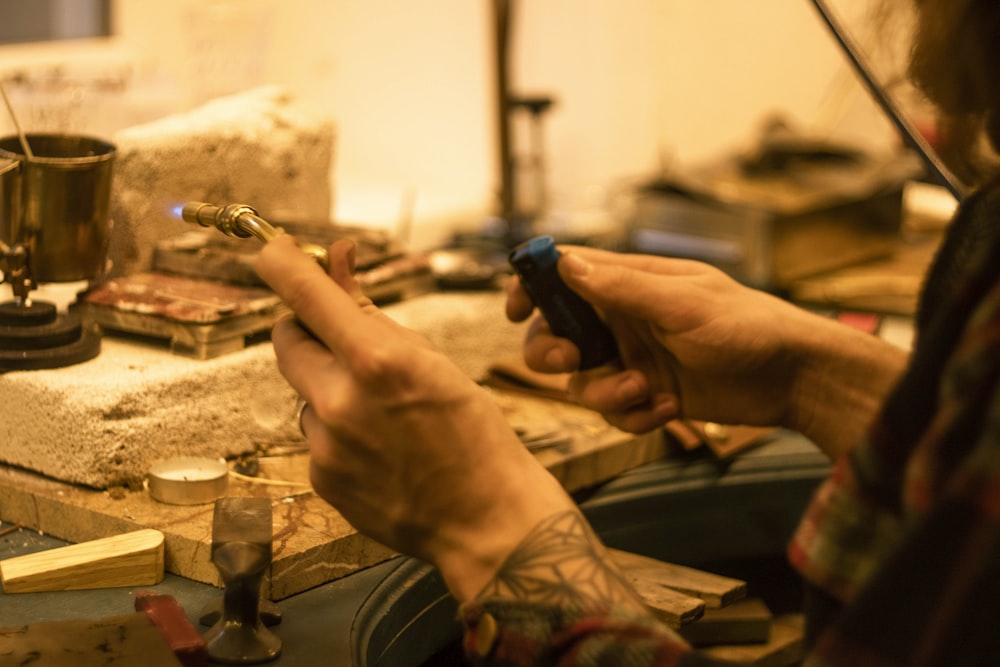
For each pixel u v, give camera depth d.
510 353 1.36
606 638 0.52
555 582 0.54
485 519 0.57
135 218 1.20
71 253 1.05
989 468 0.39
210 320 1.05
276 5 2.70
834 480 0.48
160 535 0.87
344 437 0.56
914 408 0.45
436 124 2.84
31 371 1.00
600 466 1.12
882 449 0.46
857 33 2.62
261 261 0.57
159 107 1.81
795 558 0.49
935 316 0.47
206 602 0.83
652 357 0.91
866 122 2.95
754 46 3.04
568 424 1.18
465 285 1.37
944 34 0.47
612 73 2.80
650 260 0.92
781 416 0.88
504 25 2.29
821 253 2.29
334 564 0.88
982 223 0.48
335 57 2.85
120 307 1.09
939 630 0.39
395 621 0.88
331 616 0.82
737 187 2.35
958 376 0.42
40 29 2.34
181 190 1.25
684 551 1.20
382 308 1.28
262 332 1.13
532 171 2.71
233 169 1.30
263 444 1.09
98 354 1.05
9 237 1.03
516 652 0.54
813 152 2.59
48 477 0.99
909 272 2.31
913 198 2.75
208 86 1.84
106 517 0.91
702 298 0.85
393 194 2.68
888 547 0.46
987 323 0.42
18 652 0.66
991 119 0.50
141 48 2.41
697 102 3.01
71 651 0.67
